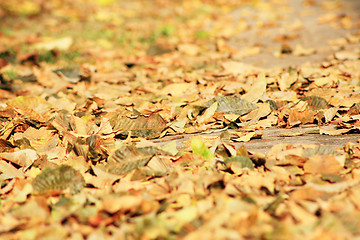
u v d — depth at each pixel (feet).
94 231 11.25
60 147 11.98
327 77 12.86
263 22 19.94
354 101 12.35
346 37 15.07
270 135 12.11
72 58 14.28
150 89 13.05
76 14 21.86
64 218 11.30
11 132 12.18
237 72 13.43
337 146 11.90
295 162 11.64
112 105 12.64
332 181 11.51
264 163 11.69
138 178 11.64
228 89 12.86
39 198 11.43
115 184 11.64
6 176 11.73
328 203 11.27
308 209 11.28
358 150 11.78
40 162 11.83
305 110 12.20
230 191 11.43
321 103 12.33
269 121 12.22
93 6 24.12
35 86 13.29
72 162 11.74
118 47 16.14
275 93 12.56
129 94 13.01
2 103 12.78
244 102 12.34
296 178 11.58
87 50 15.16
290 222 11.21
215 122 12.27
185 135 12.20
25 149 11.87
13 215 11.35
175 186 11.51
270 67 13.66
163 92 12.94
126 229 11.21
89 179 11.66
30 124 12.25
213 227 11.16
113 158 11.73
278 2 25.02
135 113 12.32
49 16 21.26
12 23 19.47
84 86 13.21
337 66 13.34
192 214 11.28
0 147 12.00
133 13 23.09
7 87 13.23
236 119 12.23
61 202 11.46
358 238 11.09
